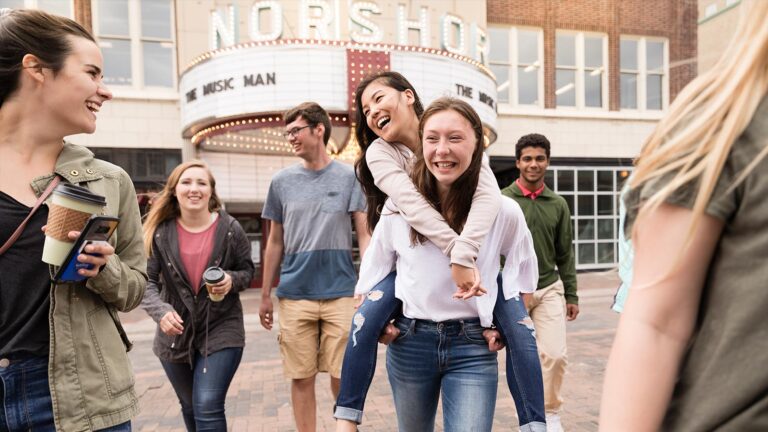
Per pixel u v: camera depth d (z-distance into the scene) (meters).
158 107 12.65
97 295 1.69
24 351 1.53
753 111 0.70
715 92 0.75
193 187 2.87
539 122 15.24
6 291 1.52
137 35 12.70
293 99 10.51
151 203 3.01
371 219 2.35
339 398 1.97
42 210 1.56
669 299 0.76
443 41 11.92
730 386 0.71
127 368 1.74
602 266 15.27
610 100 15.76
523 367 1.88
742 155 0.69
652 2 16.02
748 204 0.69
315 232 3.14
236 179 12.80
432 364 1.95
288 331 3.14
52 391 1.53
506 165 15.17
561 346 3.32
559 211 3.49
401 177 1.99
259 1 10.80
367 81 2.18
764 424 0.69
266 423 4.07
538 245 3.39
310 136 3.15
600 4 15.66
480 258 1.91
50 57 1.54
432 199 1.93
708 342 0.74
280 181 3.28
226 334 2.83
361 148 2.32
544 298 3.40
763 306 0.68
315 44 10.52
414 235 1.93
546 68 15.40
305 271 3.14
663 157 0.75
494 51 15.30
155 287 2.88
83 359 1.60
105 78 12.60
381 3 13.98
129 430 1.72
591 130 15.45
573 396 4.41
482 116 11.96
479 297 1.90
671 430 0.77
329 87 10.56
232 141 12.41
